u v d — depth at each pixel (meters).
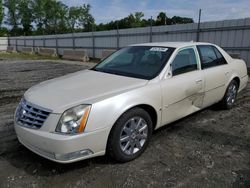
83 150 2.76
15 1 57.38
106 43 21.02
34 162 3.17
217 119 4.75
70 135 2.68
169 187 2.69
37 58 22.75
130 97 3.07
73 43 24.89
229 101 5.22
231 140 3.85
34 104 2.93
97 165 3.10
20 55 26.70
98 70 4.10
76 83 3.43
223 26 12.73
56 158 2.71
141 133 3.30
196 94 4.06
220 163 3.17
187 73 3.94
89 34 22.55
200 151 3.49
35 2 58.22
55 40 27.62
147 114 3.30
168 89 3.53
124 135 3.10
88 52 23.14
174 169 3.04
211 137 3.95
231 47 12.54
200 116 4.91
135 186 2.71
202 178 2.85
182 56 3.97
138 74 3.67
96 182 2.78
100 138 2.84
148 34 17.14
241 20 11.93
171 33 15.55
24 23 58.94
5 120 4.69
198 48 4.37
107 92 3.06
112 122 2.90
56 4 58.88
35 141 2.79
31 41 32.94
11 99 6.42
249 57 11.86
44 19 59.50
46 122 2.75
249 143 3.75
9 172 2.96
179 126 4.38
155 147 3.60
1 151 3.44
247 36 11.81
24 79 9.66
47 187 2.70
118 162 3.15
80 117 2.74
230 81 5.00
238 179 2.83
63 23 60.09
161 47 4.09
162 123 3.59
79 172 2.96
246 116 4.94
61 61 19.28
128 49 4.49
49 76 10.48
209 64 4.49
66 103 2.82
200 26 13.80
